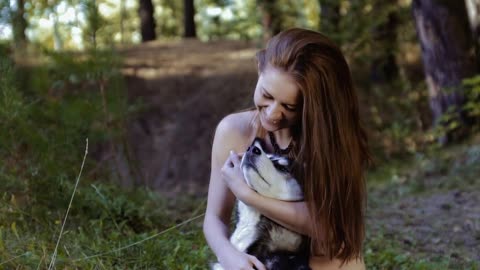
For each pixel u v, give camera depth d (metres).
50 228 3.89
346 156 2.36
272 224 2.47
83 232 3.92
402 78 11.07
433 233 5.50
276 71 2.28
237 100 11.34
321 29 10.10
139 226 4.50
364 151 2.53
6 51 5.23
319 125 2.29
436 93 9.01
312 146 2.33
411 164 8.82
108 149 7.14
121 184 5.54
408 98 10.81
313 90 2.27
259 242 2.49
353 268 2.60
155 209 5.14
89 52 5.54
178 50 13.97
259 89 2.34
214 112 11.36
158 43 14.94
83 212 4.32
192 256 3.78
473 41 8.88
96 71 5.47
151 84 12.04
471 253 4.93
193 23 17.52
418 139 9.82
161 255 3.75
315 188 2.34
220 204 2.70
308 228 2.40
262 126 2.58
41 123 4.71
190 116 11.34
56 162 4.41
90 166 5.16
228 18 16.27
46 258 3.19
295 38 2.32
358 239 2.50
